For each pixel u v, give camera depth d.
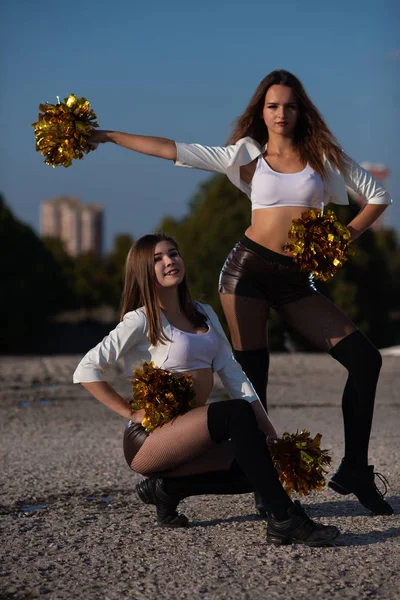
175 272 3.93
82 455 5.95
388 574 3.41
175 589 3.29
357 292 40.06
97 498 4.76
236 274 4.34
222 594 3.22
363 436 4.23
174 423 3.83
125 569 3.54
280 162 4.34
